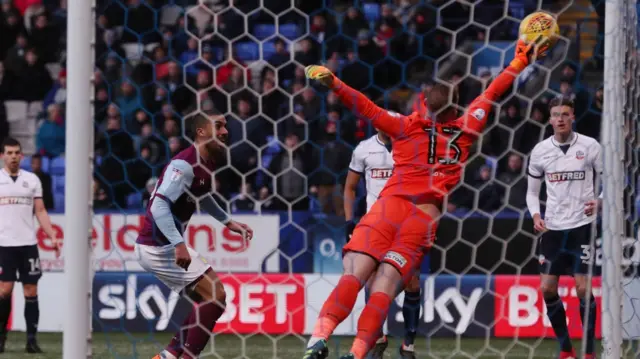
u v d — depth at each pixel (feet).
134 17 110.73
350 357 52.85
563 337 76.13
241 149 97.30
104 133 100.78
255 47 111.24
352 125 96.63
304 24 110.32
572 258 76.33
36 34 124.57
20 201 87.45
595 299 78.74
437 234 90.99
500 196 90.89
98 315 93.20
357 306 82.07
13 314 97.50
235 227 69.72
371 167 77.51
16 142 88.58
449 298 91.56
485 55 106.63
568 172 76.28
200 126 64.49
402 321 90.38
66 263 49.83
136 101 104.83
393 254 57.31
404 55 107.04
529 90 93.56
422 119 59.82
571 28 97.50
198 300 65.16
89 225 49.85
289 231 95.09
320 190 95.40
